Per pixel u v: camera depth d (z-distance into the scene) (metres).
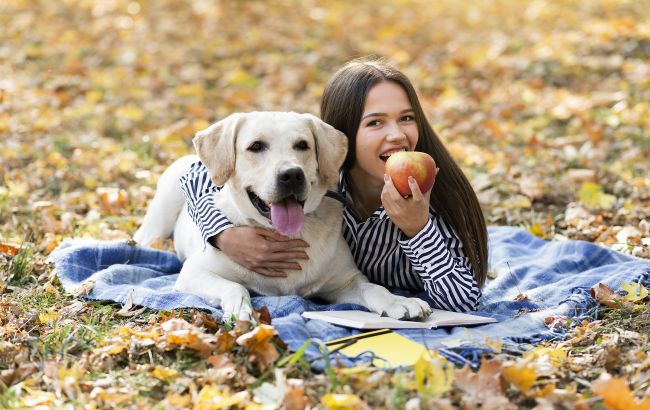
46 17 11.59
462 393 2.59
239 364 2.81
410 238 3.41
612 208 5.21
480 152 6.60
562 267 4.03
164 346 2.92
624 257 4.09
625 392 2.47
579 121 7.43
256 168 3.30
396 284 3.83
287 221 3.25
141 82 8.94
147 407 2.54
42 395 2.58
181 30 11.30
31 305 3.52
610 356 2.82
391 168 3.23
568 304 3.41
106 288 3.58
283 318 3.08
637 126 7.21
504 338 3.04
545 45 10.27
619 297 3.44
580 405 2.49
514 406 2.48
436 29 12.13
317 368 2.77
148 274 3.92
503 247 4.43
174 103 8.22
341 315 3.20
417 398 2.50
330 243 3.52
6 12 11.65
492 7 13.92
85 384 2.66
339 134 3.45
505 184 5.78
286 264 3.47
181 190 4.24
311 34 11.42
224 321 3.15
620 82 8.62
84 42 10.45
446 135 7.19
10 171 5.92
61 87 8.53
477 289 3.45
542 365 2.76
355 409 2.42
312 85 9.16
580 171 5.95
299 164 3.25
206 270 3.55
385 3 14.13
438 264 3.40
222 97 8.59
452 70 9.51
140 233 4.45
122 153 6.48
